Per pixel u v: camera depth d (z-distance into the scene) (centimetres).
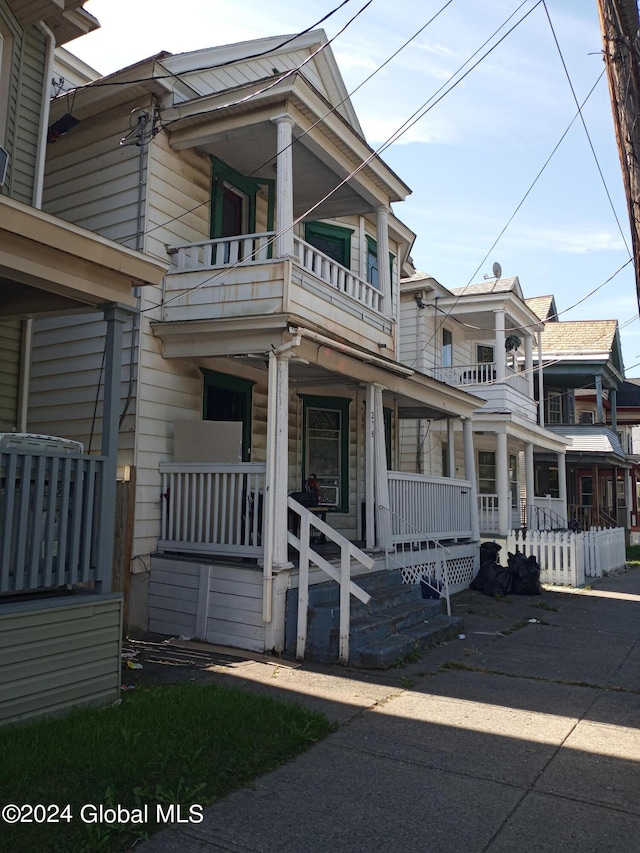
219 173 1088
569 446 2512
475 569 1427
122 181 996
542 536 1524
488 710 612
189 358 966
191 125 980
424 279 1845
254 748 491
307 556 784
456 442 2036
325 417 1345
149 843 376
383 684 683
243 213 1155
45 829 369
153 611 891
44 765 429
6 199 514
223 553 854
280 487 818
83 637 559
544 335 2780
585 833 396
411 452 1811
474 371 1922
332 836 389
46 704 525
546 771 482
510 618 1074
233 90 925
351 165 1053
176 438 938
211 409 1061
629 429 3675
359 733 547
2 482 532
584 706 630
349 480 1357
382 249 1180
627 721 589
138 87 966
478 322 2017
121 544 876
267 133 974
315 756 499
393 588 963
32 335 1030
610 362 2688
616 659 812
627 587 1499
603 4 484
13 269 545
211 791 430
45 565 545
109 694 575
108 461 602
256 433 1141
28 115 883
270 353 860
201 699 566
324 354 941
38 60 902
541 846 382
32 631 521
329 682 682
